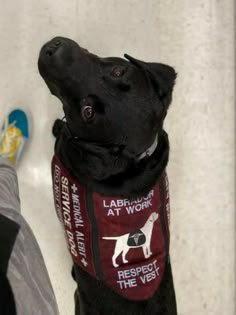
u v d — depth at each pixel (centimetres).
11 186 61
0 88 78
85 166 60
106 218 60
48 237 81
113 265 62
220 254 91
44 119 80
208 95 87
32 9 78
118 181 60
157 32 84
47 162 80
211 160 88
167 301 68
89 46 81
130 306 65
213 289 91
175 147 86
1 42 77
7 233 43
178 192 87
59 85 61
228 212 90
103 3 81
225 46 87
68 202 63
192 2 85
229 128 89
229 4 87
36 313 46
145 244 63
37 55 79
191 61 86
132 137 58
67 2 80
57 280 82
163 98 61
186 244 89
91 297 67
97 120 59
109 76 59
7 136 78
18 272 46
